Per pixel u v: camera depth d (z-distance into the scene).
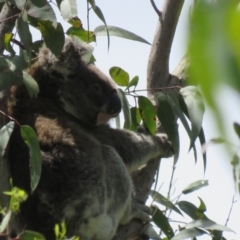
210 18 1.21
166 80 8.09
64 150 7.42
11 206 3.88
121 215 7.56
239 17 1.20
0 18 6.75
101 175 7.39
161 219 7.38
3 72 6.10
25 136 5.84
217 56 1.21
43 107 8.26
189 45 1.22
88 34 7.64
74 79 8.77
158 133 8.81
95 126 8.84
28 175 7.14
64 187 7.18
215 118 1.22
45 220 7.09
